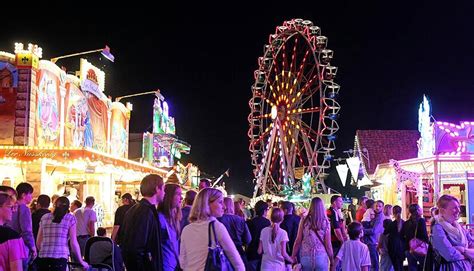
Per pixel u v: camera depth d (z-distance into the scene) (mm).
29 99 18922
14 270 5082
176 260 6559
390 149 36906
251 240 9641
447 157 21984
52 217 8844
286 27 36438
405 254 11914
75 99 23172
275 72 36781
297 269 9570
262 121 37250
